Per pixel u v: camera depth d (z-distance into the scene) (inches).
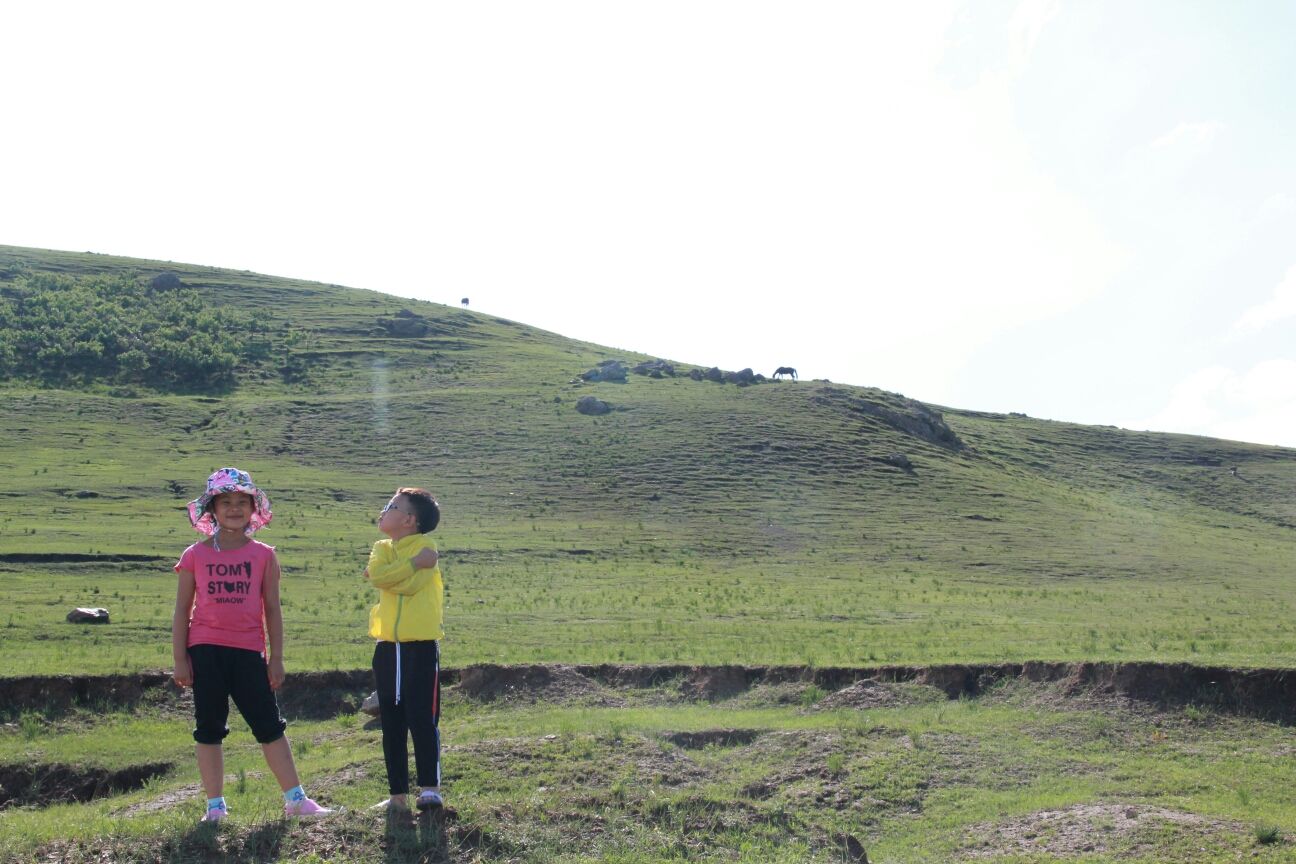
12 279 4124.0
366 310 4441.4
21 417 2785.4
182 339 3735.2
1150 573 1973.4
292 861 311.1
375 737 665.6
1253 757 629.6
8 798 602.9
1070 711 715.4
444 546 1849.2
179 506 2094.0
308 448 2704.2
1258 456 3988.7
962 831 498.0
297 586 1451.8
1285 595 1760.6
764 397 3341.5
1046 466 3508.9
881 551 2020.2
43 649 955.3
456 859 321.7
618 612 1285.7
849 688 803.4
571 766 470.6
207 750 342.6
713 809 385.4
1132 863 435.2
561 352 4106.8
